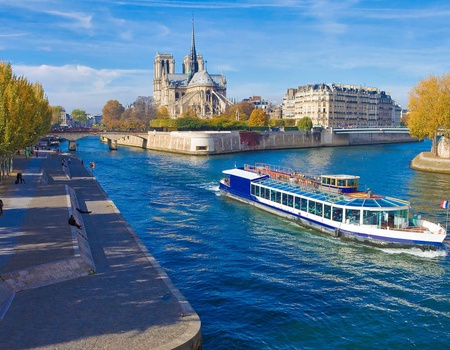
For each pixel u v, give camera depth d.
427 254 42.38
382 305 31.48
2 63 71.81
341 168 110.44
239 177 69.19
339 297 32.69
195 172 105.44
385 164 120.56
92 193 64.69
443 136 111.25
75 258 30.48
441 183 83.38
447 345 26.38
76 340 21.12
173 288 27.53
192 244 45.47
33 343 20.83
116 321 23.11
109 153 171.38
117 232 41.12
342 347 25.98
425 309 30.91
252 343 26.17
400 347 26.11
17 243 33.91
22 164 100.69
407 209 46.25
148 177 96.56
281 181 63.72
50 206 48.50
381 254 42.56
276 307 30.84
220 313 29.91
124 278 29.20
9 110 62.56
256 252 43.03
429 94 110.38
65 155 135.38
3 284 26.53
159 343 20.84
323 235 49.22
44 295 26.33
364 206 46.88
